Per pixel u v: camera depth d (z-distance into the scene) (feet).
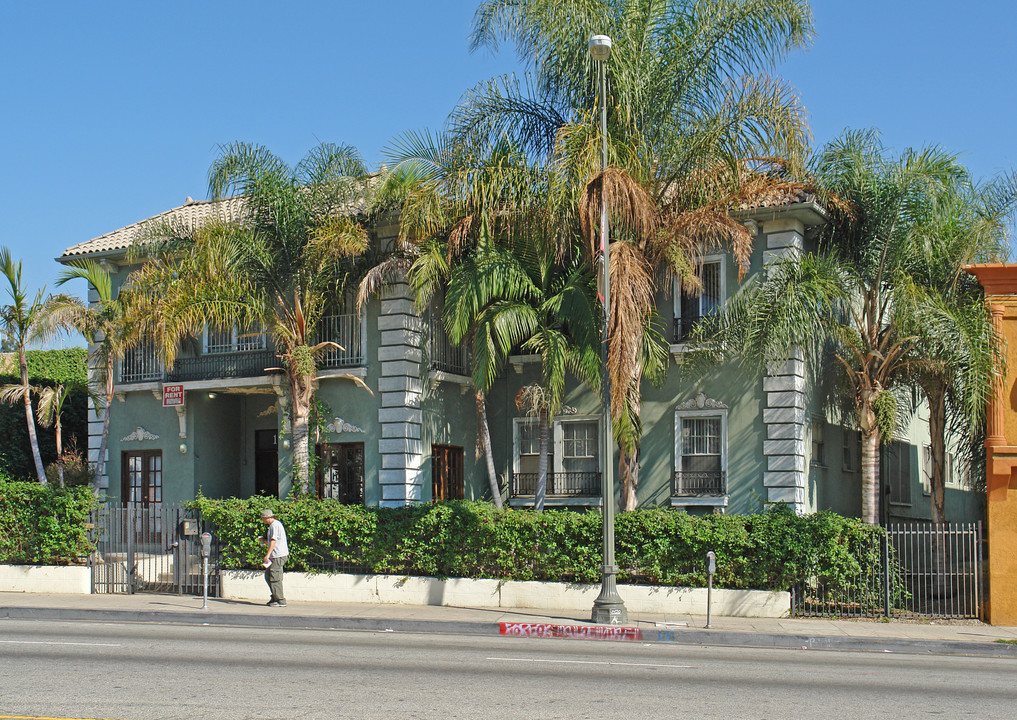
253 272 72.84
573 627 52.70
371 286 70.74
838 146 67.72
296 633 51.70
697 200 64.34
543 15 64.59
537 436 80.18
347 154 73.77
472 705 30.71
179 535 67.67
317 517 65.05
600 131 61.77
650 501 74.08
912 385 72.38
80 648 42.91
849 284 66.28
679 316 73.82
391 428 75.61
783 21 64.54
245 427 90.12
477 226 67.62
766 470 70.18
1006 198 68.49
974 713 30.99
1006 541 56.08
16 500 70.54
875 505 66.18
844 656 46.32
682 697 32.81
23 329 81.41
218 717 28.71
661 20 65.92
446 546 62.28
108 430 86.33
